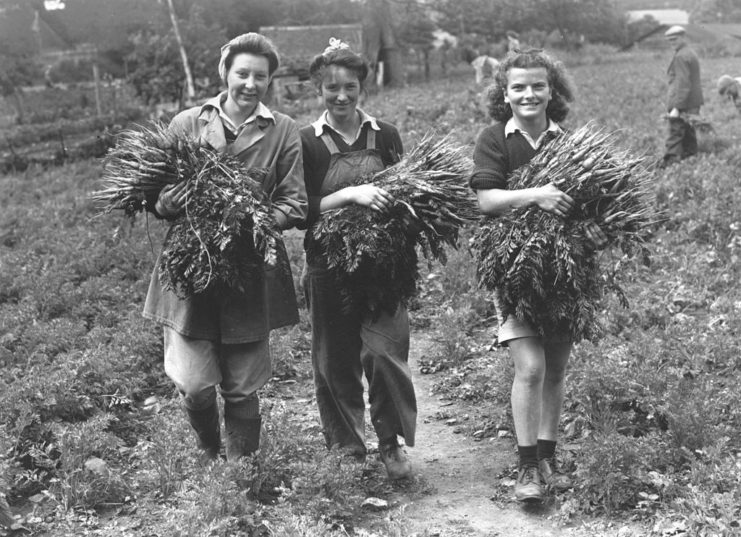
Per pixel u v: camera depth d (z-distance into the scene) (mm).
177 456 5324
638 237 4820
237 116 4953
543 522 4777
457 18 61531
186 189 4684
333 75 5059
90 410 6551
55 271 10828
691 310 7922
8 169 26391
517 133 5016
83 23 45688
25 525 4918
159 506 5113
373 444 5902
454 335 7613
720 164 13109
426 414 6535
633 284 8531
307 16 51125
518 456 5578
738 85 20859
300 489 4863
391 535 4551
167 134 4793
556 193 4699
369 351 5152
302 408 6723
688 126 14297
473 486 5289
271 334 8016
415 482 5340
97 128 34250
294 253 10539
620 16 71750
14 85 48281
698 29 49906
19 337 8359
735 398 5578
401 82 48094
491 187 4953
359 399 5422
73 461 5266
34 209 16984
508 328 4992
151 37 40781
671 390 5586
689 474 4852
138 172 4773
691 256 9211
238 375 5023
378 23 47938
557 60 5070
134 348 7621
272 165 4949
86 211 16094
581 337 4918
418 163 5113
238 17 49156
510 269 4750
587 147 4805
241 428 5082
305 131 5199
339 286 5121
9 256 11875
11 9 47594
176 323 4848
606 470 4789
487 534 4699
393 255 4988
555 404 5125
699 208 10586
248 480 4918
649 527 4551
